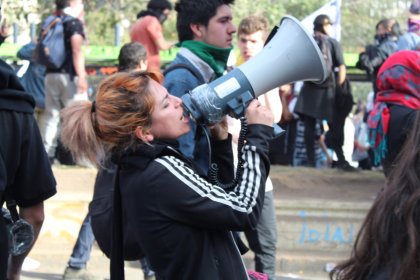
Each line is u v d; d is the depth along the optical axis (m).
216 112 3.53
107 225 4.28
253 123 3.55
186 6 4.58
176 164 3.39
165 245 3.35
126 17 15.17
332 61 10.11
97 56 12.62
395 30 10.30
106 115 3.43
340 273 2.52
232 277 3.43
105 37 15.37
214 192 3.36
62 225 8.22
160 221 3.34
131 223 3.44
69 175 8.79
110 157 3.53
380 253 2.39
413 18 9.05
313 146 10.38
